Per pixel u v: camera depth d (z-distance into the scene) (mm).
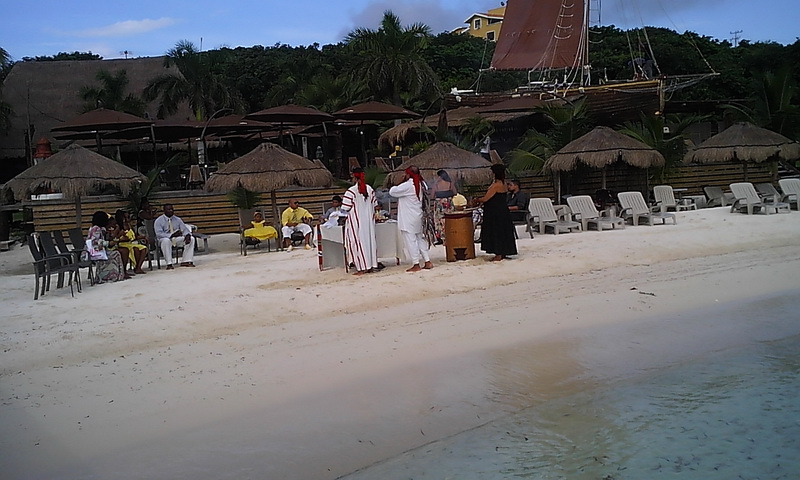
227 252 16344
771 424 5844
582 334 8391
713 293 10250
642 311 9352
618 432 5695
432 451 5367
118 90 37344
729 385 6715
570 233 16438
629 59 48812
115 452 5355
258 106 53312
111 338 8266
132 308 9672
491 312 9375
